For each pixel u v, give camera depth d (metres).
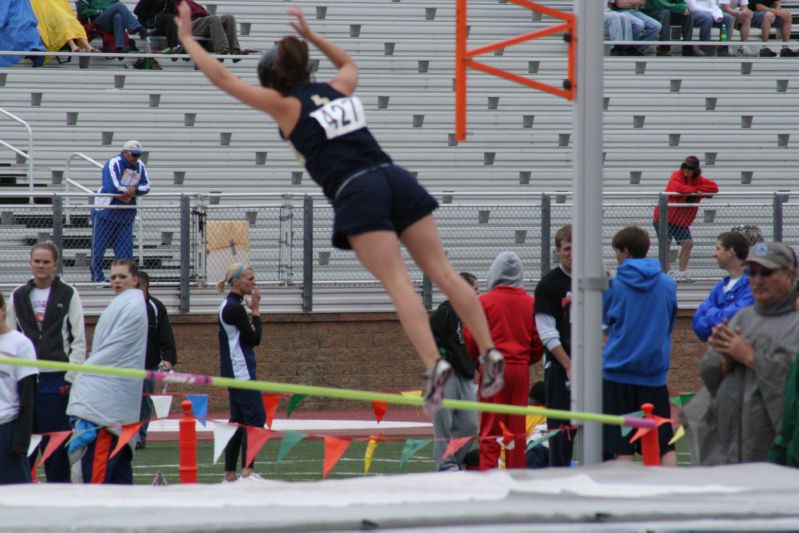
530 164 80.25
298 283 65.12
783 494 18.78
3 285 61.22
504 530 16.11
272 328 64.94
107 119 76.62
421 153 79.19
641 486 19.69
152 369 47.31
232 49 81.50
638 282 32.22
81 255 62.31
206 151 76.38
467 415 38.44
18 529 15.80
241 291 42.78
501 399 36.69
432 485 20.17
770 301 23.47
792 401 22.06
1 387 32.59
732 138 83.12
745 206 67.31
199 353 63.16
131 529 15.62
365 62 84.50
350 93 21.59
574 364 25.39
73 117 75.94
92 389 34.94
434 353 19.88
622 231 33.31
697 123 83.50
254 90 20.78
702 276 67.12
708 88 85.69
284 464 48.09
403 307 20.02
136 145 61.28
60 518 16.53
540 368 67.19
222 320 42.69
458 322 37.94
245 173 76.19
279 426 58.78
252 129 77.69
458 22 25.17
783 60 87.56
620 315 32.38
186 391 63.34
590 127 25.28
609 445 32.72
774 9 96.06
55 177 72.81
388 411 66.12
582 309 25.23
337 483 20.58
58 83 77.62
